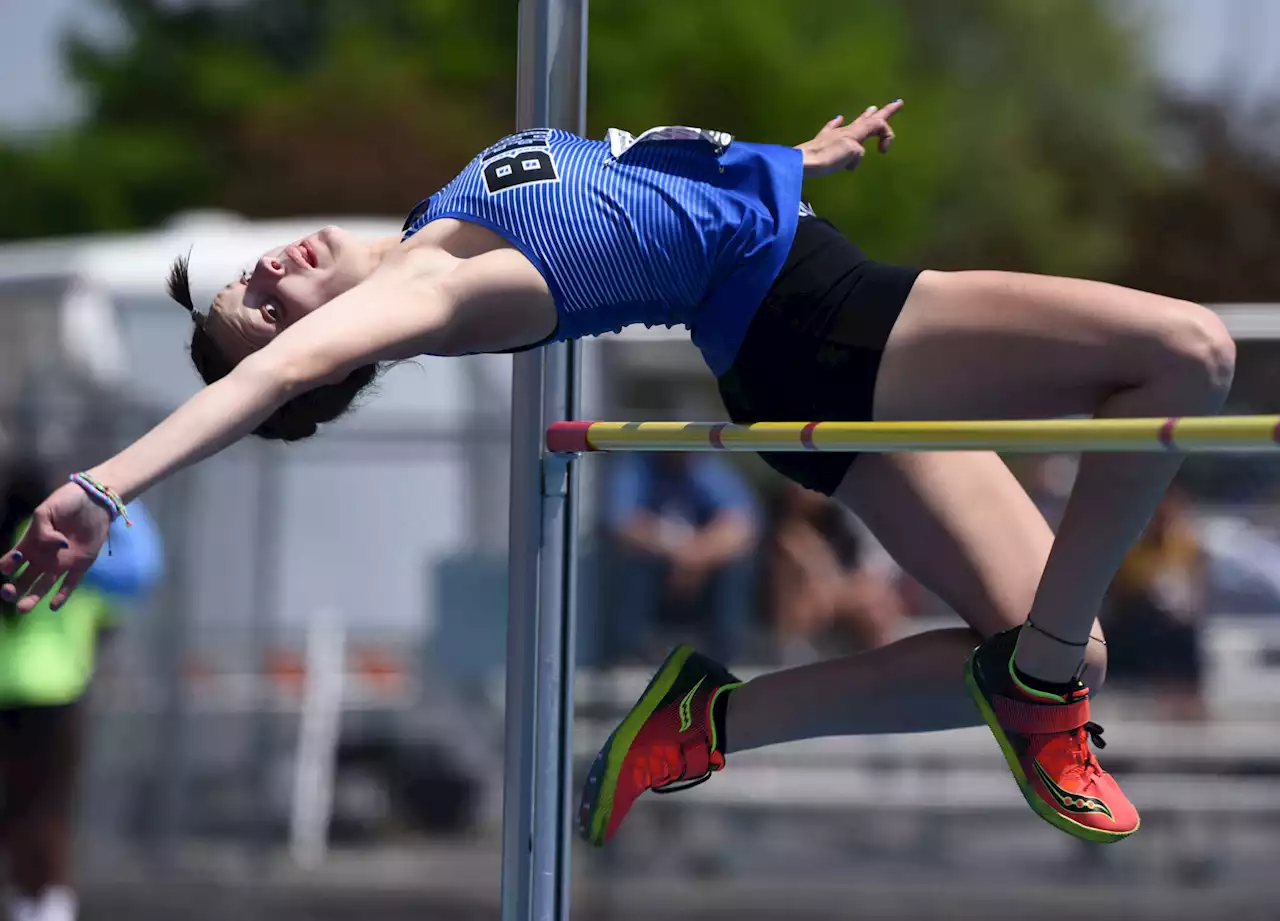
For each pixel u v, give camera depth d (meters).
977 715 11.12
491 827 25.77
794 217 10.05
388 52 75.00
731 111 61.31
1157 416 9.12
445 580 25.52
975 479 10.67
